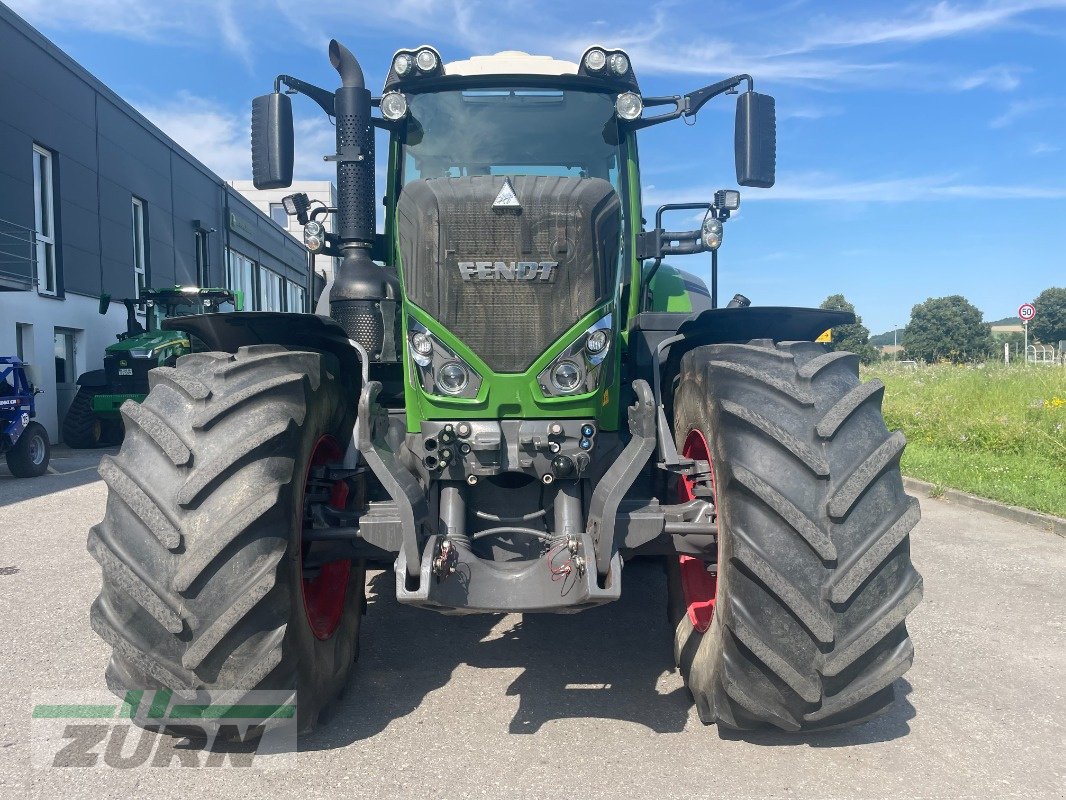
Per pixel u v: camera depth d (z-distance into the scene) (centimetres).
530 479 322
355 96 386
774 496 269
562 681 359
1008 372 1473
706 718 310
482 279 308
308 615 306
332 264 505
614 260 326
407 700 340
